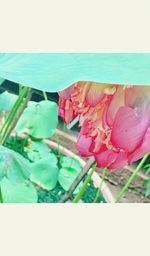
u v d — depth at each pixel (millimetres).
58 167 1055
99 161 1057
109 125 1045
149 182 1061
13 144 1045
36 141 1046
